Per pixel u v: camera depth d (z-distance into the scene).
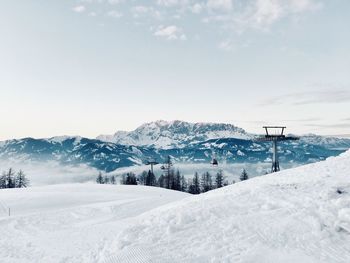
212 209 16.53
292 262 10.66
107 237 19.27
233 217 15.11
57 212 37.00
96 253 15.42
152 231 15.06
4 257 19.12
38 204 48.25
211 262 11.35
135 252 13.02
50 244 21.16
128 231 15.71
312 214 13.91
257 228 13.53
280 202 15.99
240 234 13.24
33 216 34.66
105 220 31.56
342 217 13.12
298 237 12.34
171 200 43.84
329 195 15.73
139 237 14.66
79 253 17.38
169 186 119.19
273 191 18.06
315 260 10.64
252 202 16.86
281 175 27.73
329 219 13.20
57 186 71.69
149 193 61.09
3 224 30.52
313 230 12.65
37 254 19.05
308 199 15.70
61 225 30.14
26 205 47.62
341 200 14.45
